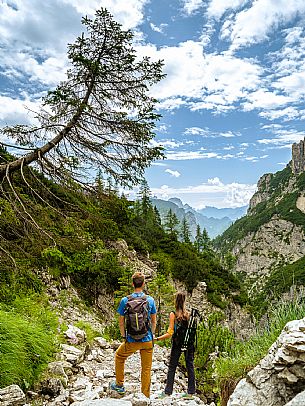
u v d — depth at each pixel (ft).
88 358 29.81
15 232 31.12
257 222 652.48
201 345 29.60
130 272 81.35
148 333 18.71
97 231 34.22
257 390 13.57
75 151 33.45
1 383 18.30
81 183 33.22
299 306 18.65
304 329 13.89
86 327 46.39
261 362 14.55
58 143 33.04
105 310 74.38
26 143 32.83
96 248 34.63
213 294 147.74
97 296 75.20
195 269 153.69
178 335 20.74
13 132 32.32
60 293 58.39
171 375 20.70
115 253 85.05
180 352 20.81
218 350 29.73
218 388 20.57
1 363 18.80
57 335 31.17
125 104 35.29
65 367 23.86
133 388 22.76
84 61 31.86
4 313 24.50
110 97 34.68
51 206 31.83
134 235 133.90
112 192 34.30
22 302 33.42
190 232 266.57
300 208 625.41
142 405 17.30
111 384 20.29
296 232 586.86
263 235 617.21
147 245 144.25
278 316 18.97
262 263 575.38
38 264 32.01
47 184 33.50
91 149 33.22
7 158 33.63
